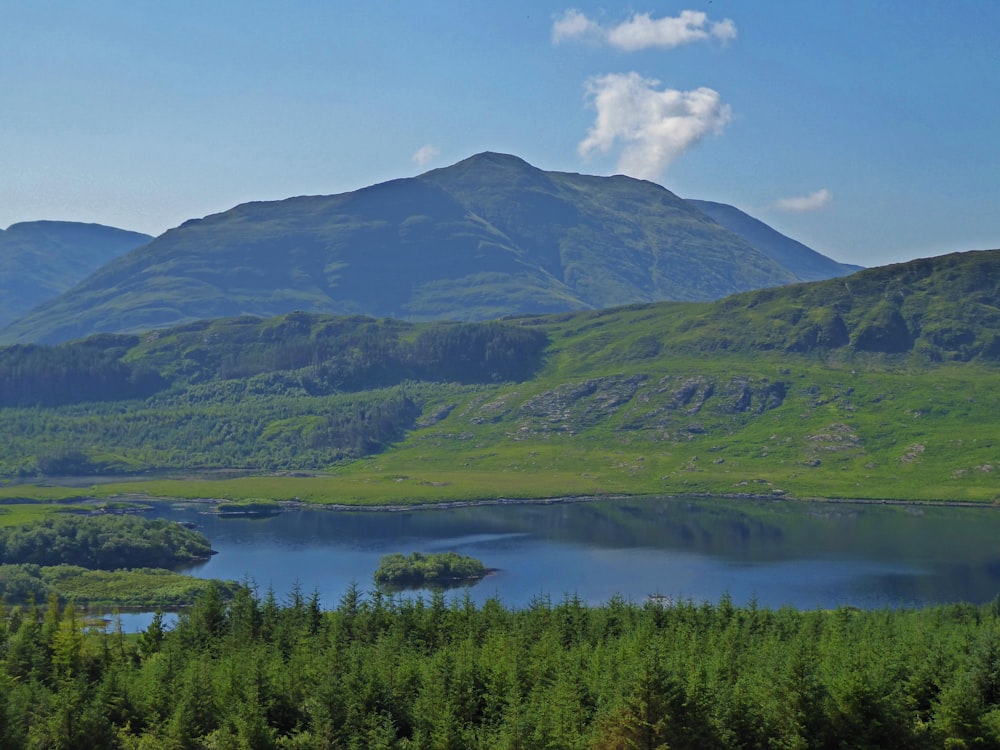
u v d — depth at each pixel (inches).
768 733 4655.5
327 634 6274.6
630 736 4426.7
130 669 5821.9
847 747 4485.7
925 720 4995.1
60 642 6067.9
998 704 4857.3
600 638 6186.0
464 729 4827.8
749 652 5826.8
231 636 6382.9
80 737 4847.4
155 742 4864.7
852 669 4739.2
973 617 7554.1
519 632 6146.7
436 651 5979.3
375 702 4987.7
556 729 4463.6
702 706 4495.6
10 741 4643.2
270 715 5142.7
